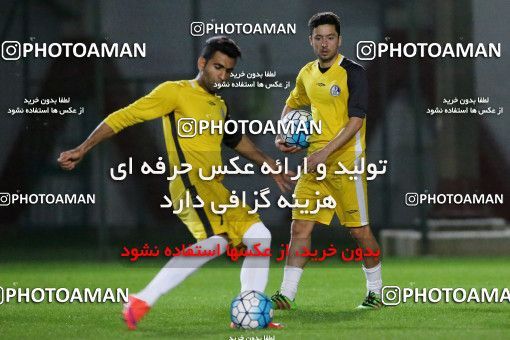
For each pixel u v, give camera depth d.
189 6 59.59
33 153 57.47
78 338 19.58
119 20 59.31
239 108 56.78
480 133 62.50
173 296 30.80
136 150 58.72
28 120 56.84
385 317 23.09
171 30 59.53
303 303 27.59
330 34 23.77
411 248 52.19
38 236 58.41
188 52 59.56
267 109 56.72
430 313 24.02
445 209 53.03
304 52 58.78
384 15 57.78
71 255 54.28
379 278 25.52
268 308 20.67
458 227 52.56
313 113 24.47
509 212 62.34
